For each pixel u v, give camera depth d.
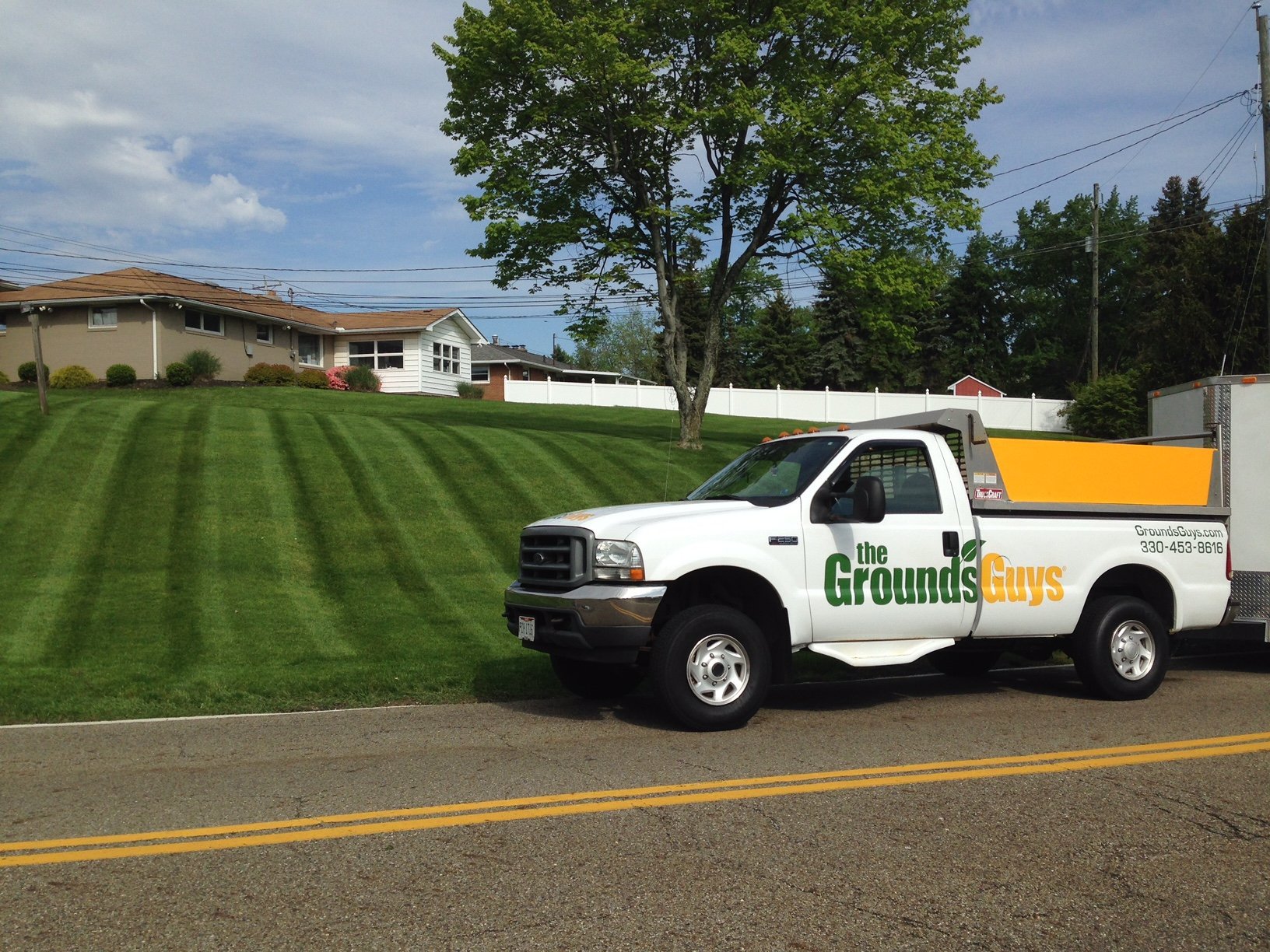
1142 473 9.05
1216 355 35.31
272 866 4.47
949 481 8.23
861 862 4.54
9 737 7.25
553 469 20.17
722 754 6.57
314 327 41.78
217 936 3.75
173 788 5.79
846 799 5.52
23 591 11.99
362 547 14.86
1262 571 9.76
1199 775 6.05
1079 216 74.81
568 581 7.42
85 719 7.93
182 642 10.56
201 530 14.80
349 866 4.47
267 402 32.50
